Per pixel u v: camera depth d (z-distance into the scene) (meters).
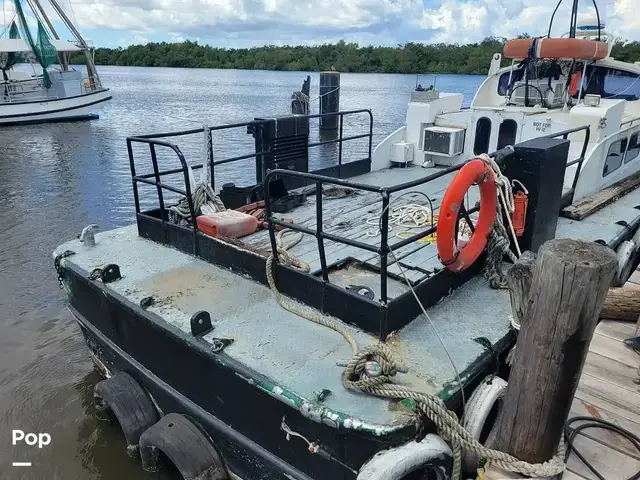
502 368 3.23
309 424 2.69
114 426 4.50
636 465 2.82
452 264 3.44
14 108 24.11
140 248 4.58
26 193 11.88
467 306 3.53
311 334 3.20
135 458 3.91
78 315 4.49
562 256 2.34
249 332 3.22
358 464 2.56
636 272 5.14
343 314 3.26
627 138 6.74
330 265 3.90
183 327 3.30
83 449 4.25
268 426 2.93
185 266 4.18
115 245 4.66
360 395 2.64
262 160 6.03
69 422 4.57
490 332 3.20
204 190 4.77
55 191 12.03
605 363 3.71
